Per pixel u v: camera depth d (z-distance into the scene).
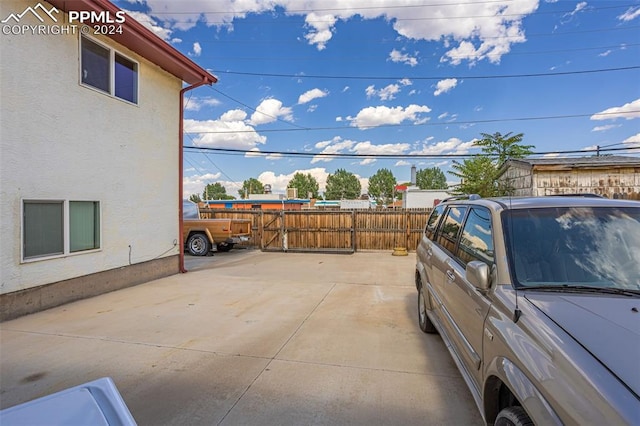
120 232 6.91
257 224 13.88
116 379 3.23
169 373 3.35
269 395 2.97
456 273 3.01
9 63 4.91
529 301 1.97
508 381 1.76
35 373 3.35
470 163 17.56
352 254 12.55
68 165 5.80
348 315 5.21
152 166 7.77
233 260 11.04
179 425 2.56
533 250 2.34
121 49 6.86
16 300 5.01
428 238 4.62
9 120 4.92
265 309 5.51
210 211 14.29
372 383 3.17
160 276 8.01
